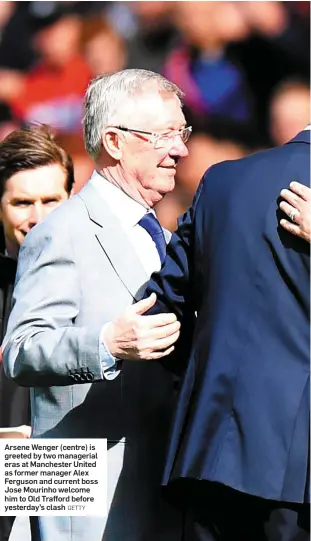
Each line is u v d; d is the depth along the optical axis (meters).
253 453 8.96
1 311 12.09
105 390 10.49
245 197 9.39
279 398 9.00
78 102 26.28
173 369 10.26
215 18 27.09
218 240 9.43
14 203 12.13
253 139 26.52
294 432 8.95
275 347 9.09
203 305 9.55
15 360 9.98
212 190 9.67
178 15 27.00
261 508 9.23
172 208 25.70
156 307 9.95
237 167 9.66
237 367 9.14
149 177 10.54
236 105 26.52
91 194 10.70
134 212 10.68
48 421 10.59
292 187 9.20
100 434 10.46
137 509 10.47
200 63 26.75
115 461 10.46
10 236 12.31
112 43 26.73
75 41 26.75
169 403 10.74
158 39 26.91
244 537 9.42
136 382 10.56
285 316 9.09
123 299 10.37
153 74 10.70
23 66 26.61
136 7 27.02
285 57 27.47
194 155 26.09
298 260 9.08
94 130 10.66
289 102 26.55
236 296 9.25
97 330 9.66
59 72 26.52
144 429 10.55
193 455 9.20
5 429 11.53
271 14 27.56
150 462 10.56
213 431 9.15
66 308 10.16
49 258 10.20
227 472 9.01
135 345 9.53
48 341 9.79
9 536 11.55
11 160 12.09
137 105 10.46
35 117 26.19
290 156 9.50
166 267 9.92
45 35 26.89
